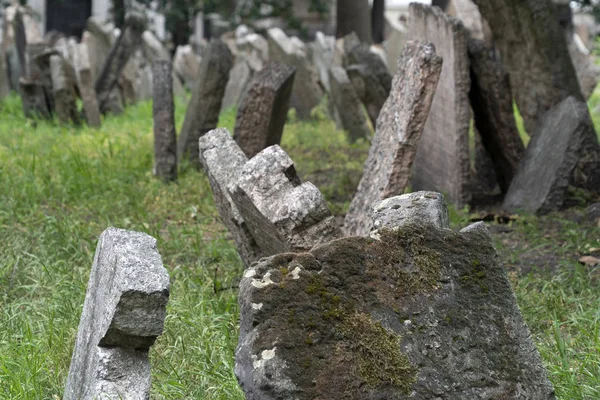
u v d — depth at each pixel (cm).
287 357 297
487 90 837
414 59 611
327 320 305
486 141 880
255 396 294
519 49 866
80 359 376
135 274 332
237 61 1759
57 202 829
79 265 627
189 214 799
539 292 557
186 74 2127
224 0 2739
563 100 811
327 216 402
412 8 874
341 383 296
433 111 840
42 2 3312
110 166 973
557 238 688
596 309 504
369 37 2141
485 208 822
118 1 2638
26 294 569
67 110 1360
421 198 376
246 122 870
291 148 1213
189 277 578
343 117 1267
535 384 314
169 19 2652
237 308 504
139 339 340
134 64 1859
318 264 316
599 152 774
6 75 1733
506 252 657
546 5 846
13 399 392
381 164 623
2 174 885
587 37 2312
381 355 304
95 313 362
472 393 306
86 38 1905
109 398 332
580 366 425
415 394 301
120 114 1600
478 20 1223
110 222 747
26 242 670
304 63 1559
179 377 417
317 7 2730
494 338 317
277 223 402
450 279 324
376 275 318
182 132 1039
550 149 786
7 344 462
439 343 311
